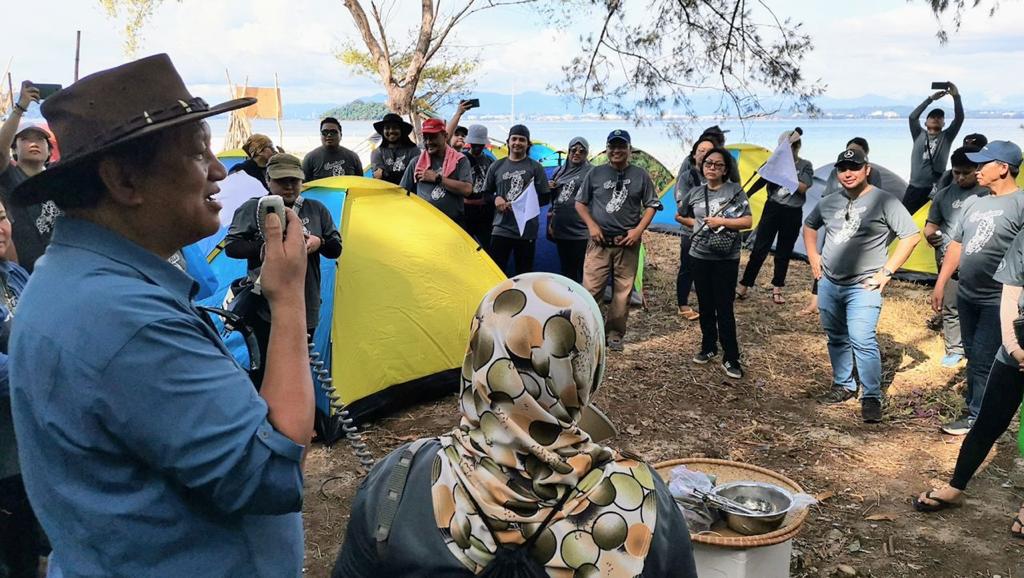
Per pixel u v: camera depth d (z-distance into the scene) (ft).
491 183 24.06
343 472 14.49
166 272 4.26
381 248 17.20
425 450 4.50
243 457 3.82
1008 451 15.28
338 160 24.70
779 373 19.84
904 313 24.73
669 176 40.96
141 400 3.72
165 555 3.97
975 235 15.15
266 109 60.13
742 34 20.02
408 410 17.29
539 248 26.78
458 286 18.08
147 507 3.88
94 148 3.88
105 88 3.99
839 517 12.84
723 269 19.17
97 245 4.07
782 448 15.57
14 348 3.97
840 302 17.19
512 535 3.95
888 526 12.55
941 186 24.70
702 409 17.61
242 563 4.22
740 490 8.99
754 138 20.98
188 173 4.22
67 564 3.97
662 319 24.71
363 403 16.38
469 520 4.02
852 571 11.18
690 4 19.94
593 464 4.10
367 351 16.56
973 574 11.24
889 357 20.94
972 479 14.15
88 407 3.73
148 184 4.11
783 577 8.83
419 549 4.12
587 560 3.91
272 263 4.30
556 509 3.95
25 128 15.49
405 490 4.33
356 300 16.57
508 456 4.02
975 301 15.39
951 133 28.35
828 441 15.89
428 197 22.67
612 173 20.61
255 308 10.73
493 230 23.43
